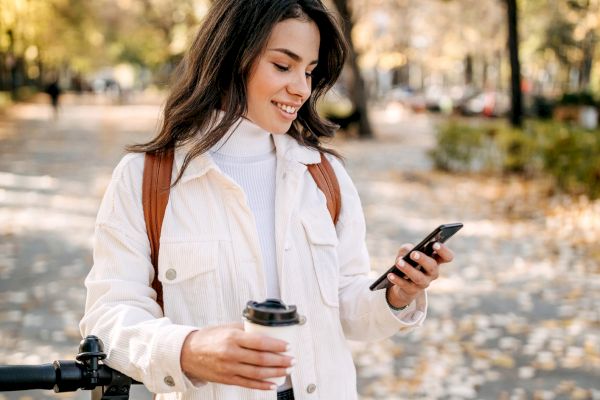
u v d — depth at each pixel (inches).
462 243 353.4
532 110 1194.6
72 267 292.2
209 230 67.7
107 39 2500.0
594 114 991.0
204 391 66.4
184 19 1405.0
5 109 1461.6
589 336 219.6
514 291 269.0
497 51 1471.5
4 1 1141.1
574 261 314.7
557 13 1357.0
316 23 69.0
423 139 1010.1
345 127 987.3
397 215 430.9
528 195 487.8
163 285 67.3
